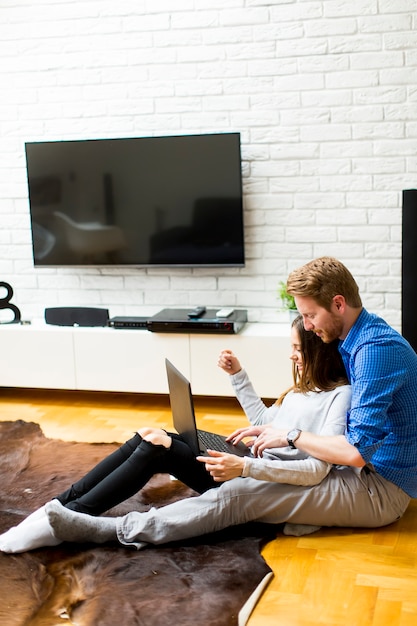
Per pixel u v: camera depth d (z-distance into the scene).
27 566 2.28
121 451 2.45
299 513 2.41
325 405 2.41
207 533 2.43
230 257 3.99
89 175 4.10
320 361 2.42
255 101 3.90
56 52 4.13
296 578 2.21
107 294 4.29
